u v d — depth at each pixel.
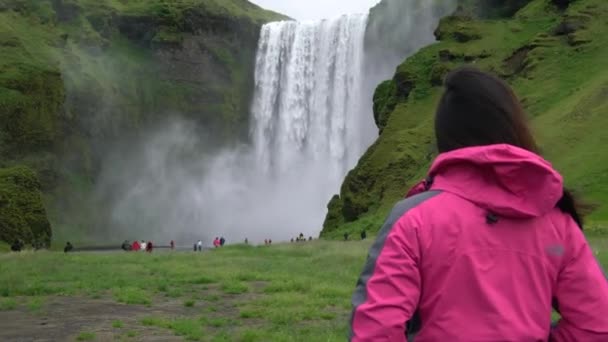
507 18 73.00
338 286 17.02
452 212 2.66
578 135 41.03
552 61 56.12
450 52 64.25
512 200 2.62
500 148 2.66
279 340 10.20
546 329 2.59
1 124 67.38
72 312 13.70
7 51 73.81
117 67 89.62
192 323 11.82
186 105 95.06
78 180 78.62
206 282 18.55
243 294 16.27
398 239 2.67
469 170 2.74
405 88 67.69
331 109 89.88
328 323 12.06
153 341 10.65
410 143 56.75
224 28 99.50
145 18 95.19
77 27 89.12
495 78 2.94
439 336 2.58
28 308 14.22
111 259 27.42
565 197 2.76
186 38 96.69
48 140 72.06
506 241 2.61
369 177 57.72
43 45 79.81
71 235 74.19
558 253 2.65
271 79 96.62
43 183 71.69
